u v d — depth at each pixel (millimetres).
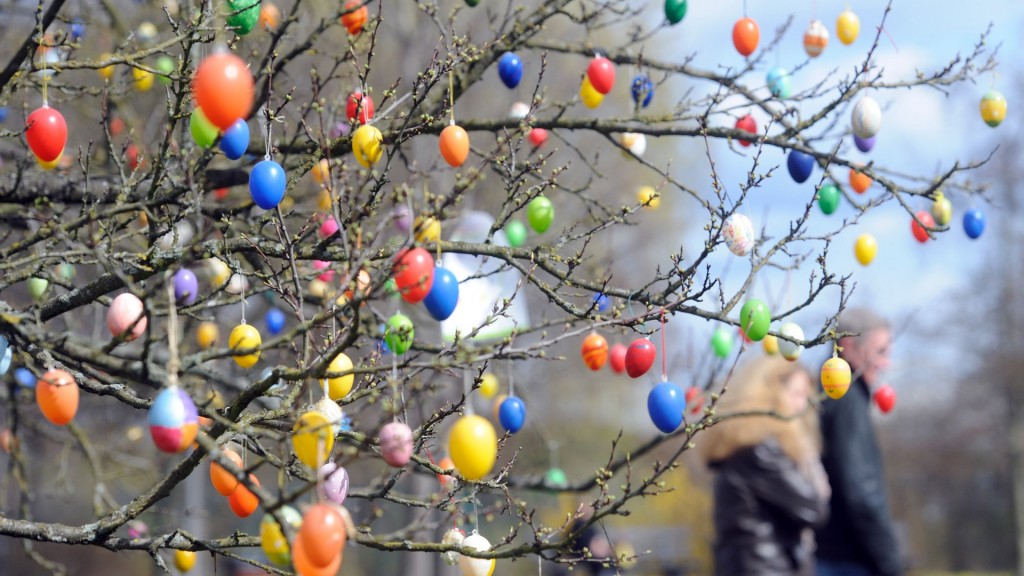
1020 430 26875
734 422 4730
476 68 4055
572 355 9344
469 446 2186
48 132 2914
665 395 2957
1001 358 25844
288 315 4621
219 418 2389
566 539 2736
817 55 4309
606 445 17391
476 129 3859
